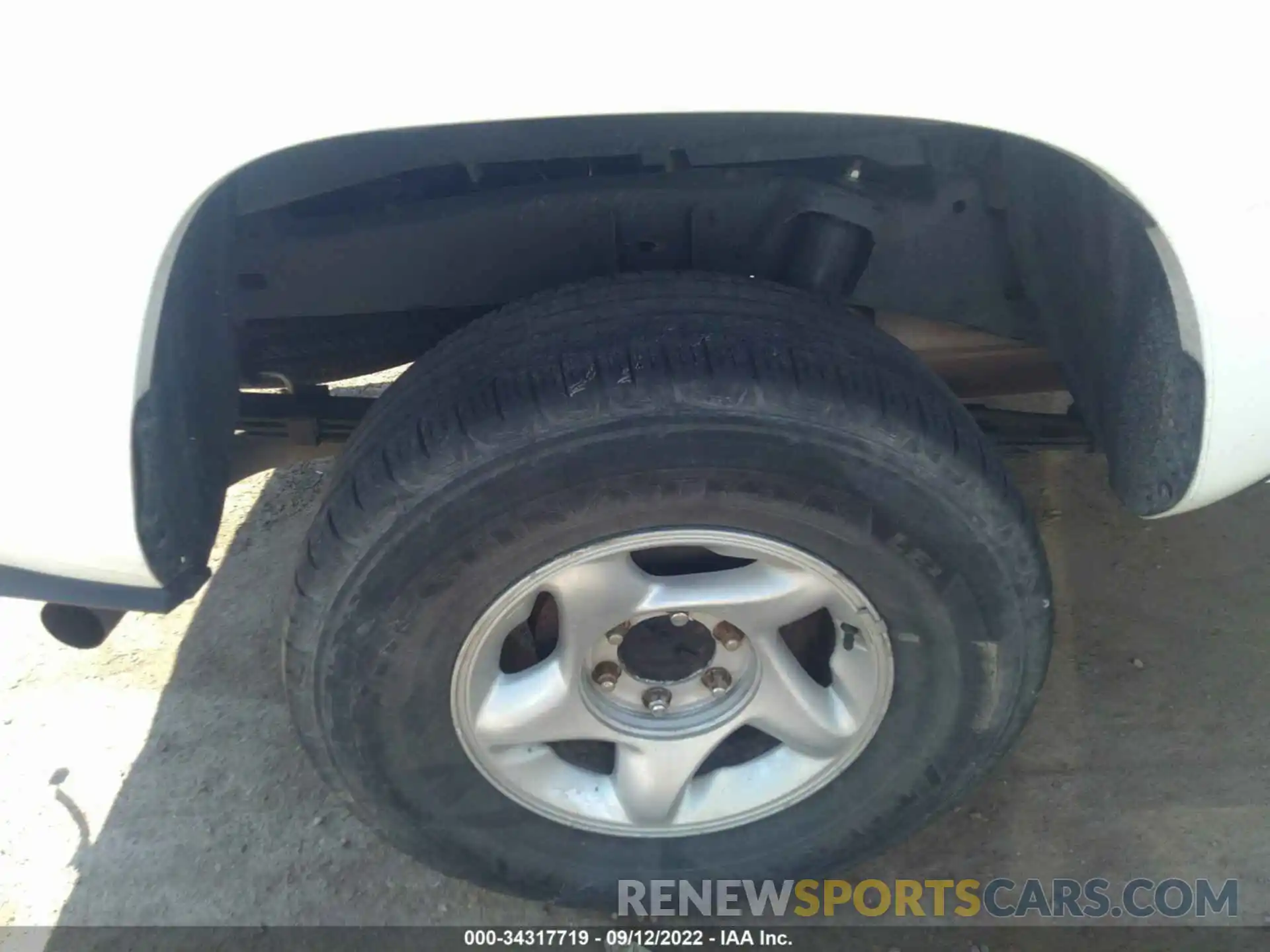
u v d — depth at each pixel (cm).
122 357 121
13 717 237
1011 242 170
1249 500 274
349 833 213
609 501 142
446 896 202
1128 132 116
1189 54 113
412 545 142
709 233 161
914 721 168
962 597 154
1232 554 259
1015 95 114
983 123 115
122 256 116
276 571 272
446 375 148
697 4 108
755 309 146
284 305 165
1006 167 156
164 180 113
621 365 136
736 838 184
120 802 220
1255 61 115
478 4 107
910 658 162
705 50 109
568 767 183
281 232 158
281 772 225
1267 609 245
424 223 158
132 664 250
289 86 110
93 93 110
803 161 161
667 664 174
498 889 189
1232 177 120
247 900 203
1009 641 158
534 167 165
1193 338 131
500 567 147
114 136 111
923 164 159
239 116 111
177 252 122
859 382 140
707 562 166
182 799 220
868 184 161
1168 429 144
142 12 107
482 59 109
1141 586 252
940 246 173
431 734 162
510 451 136
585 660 166
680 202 157
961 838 206
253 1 107
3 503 131
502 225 158
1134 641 240
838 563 152
